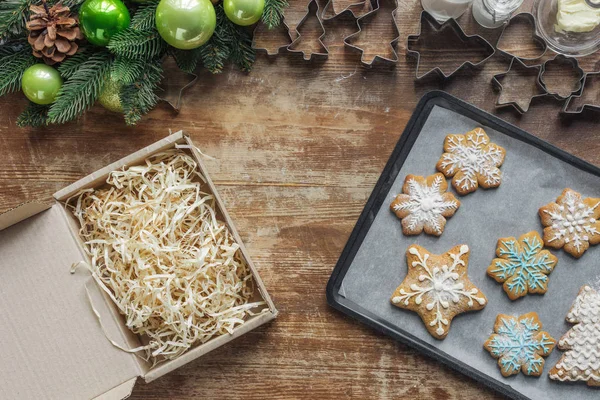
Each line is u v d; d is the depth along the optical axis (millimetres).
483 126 864
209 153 884
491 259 857
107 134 883
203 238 834
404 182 862
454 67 882
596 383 841
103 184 843
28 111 845
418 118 863
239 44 855
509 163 862
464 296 843
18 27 805
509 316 851
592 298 844
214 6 839
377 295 855
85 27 785
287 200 882
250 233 881
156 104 881
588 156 878
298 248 879
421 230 854
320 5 884
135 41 800
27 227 769
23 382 762
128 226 824
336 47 885
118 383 769
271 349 875
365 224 858
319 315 874
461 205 862
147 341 844
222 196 881
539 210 856
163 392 875
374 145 882
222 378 874
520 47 882
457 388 866
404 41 884
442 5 858
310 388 874
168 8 768
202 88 885
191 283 819
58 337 767
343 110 884
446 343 851
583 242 846
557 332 852
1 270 763
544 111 878
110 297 806
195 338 818
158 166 829
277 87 886
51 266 769
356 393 872
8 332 763
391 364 870
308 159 883
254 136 884
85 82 814
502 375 844
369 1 884
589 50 869
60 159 882
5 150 882
